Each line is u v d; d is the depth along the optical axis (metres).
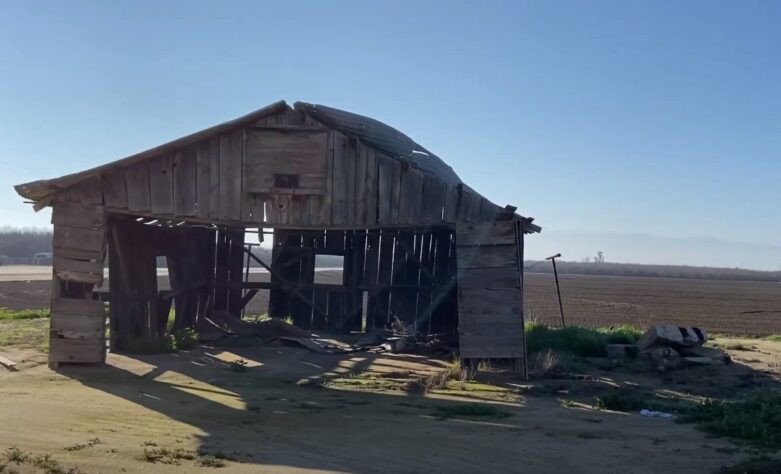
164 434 8.75
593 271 195.88
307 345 18.61
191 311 21.09
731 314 45.00
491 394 12.81
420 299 22.14
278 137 15.23
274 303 23.36
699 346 17.69
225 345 18.92
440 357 17.72
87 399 10.96
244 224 15.32
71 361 14.35
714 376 15.28
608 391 13.26
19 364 14.43
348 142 15.20
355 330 22.78
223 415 10.19
